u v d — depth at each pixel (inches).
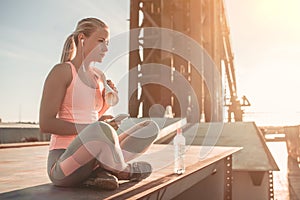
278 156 1397.6
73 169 75.6
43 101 73.0
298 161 1139.3
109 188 76.1
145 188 79.6
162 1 442.6
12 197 69.2
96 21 81.3
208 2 565.3
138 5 443.2
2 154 187.2
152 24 432.1
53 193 73.4
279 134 1809.8
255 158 317.4
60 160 76.8
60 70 74.5
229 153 187.6
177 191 105.8
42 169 121.0
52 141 83.5
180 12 460.8
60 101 74.2
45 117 72.6
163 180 92.0
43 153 194.4
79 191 75.8
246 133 355.6
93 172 81.5
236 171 310.3
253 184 306.7
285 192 558.9
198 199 190.2
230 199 204.1
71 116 78.4
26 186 83.0
